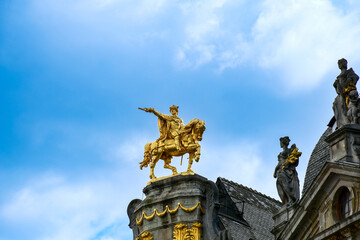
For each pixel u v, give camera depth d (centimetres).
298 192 6053
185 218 6362
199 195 6412
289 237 5850
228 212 7119
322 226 5638
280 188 6091
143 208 6531
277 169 6159
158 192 6575
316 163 6372
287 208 6016
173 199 6438
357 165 5400
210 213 6356
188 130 6681
